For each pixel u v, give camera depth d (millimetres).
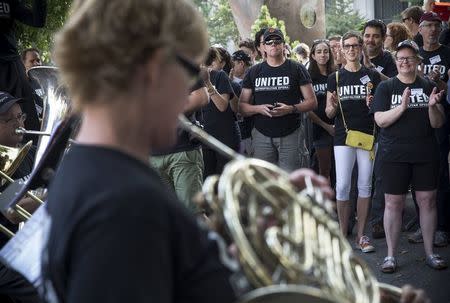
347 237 7777
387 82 6594
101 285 1363
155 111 1542
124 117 1523
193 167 6023
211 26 24375
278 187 1621
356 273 1627
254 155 7793
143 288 1374
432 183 6578
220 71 7609
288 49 9984
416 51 6484
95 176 1465
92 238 1390
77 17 1546
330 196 1804
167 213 1455
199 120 7105
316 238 1569
